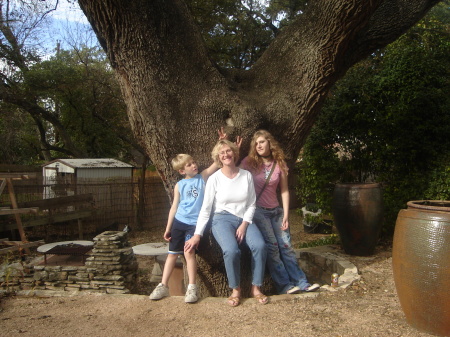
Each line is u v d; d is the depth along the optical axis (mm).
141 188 11586
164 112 4438
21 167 13641
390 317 3488
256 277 3912
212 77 4695
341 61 4773
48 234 9867
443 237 2951
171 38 4445
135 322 3564
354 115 7602
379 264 5656
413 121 7332
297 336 3111
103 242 4918
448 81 7656
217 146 3957
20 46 15180
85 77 15938
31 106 15664
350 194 6129
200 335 3223
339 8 4273
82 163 12594
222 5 12750
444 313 2975
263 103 4816
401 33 5191
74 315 3812
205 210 3914
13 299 4426
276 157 4297
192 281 3980
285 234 4375
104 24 4258
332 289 4402
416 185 7184
